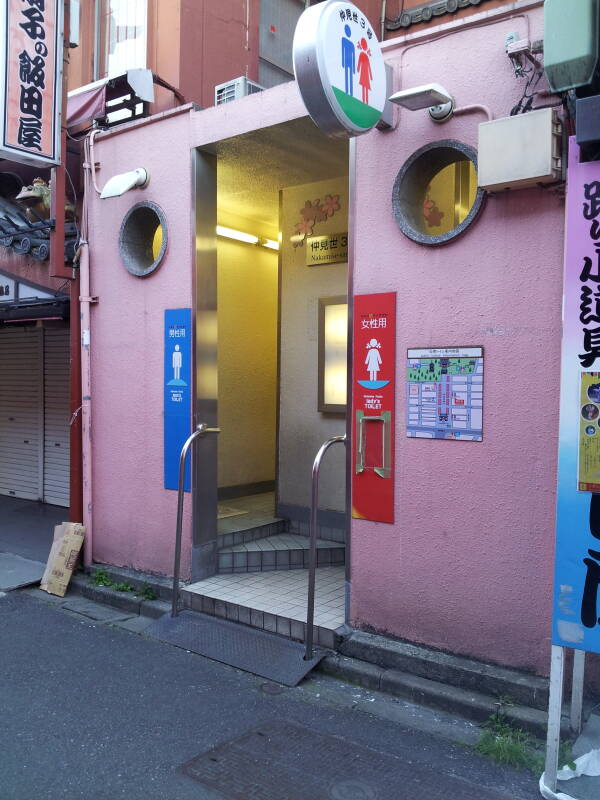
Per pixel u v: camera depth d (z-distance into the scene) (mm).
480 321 3705
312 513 4117
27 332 9109
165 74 6234
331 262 6008
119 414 5715
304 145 5020
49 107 5543
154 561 5492
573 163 2844
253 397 7320
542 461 3510
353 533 4227
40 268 6840
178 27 6125
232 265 7051
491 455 3672
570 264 2848
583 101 2752
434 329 3877
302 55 3205
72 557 5723
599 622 2766
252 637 4477
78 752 3291
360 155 4164
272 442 7566
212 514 5340
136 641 4684
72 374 6035
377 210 4105
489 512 3684
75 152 6820
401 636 4047
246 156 5273
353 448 4219
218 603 4809
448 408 3818
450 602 3840
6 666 4270
